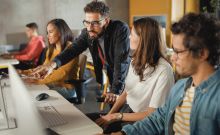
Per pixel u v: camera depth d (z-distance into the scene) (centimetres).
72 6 327
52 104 168
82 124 134
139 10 636
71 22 336
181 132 108
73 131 125
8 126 119
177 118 110
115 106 183
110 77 239
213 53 89
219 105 90
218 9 577
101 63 239
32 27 246
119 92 205
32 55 268
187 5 586
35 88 209
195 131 98
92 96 416
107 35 218
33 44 264
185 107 106
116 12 652
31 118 93
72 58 238
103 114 189
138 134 124
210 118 92
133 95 167
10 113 136
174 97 112
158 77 151
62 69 242
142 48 156
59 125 132
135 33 158
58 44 252
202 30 87
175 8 594
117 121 173
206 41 87
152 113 129
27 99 98
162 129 123
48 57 259
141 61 156
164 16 605
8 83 213
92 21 210
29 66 270
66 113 150
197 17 90
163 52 156
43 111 151
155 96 149
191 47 89
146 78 157
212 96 92
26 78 238
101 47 230
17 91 114
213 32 87
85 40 241
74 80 252
